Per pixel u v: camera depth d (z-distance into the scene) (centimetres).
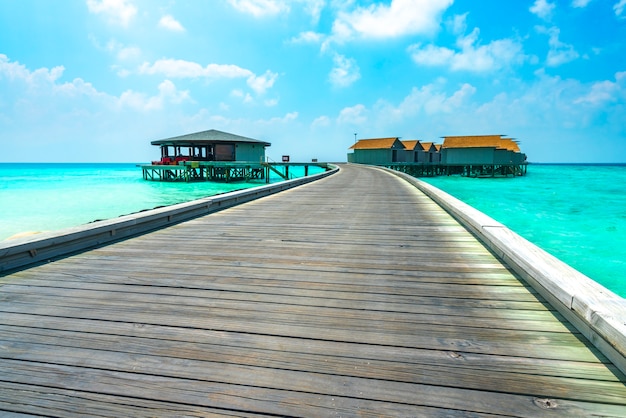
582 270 832
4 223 1518
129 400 158
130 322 231
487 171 5241
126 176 6147
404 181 1634
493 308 247
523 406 151
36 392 164
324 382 169
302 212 703
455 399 157
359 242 447
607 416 145
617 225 1459
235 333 216
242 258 376
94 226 430
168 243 442
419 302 259
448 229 529
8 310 249
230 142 3681
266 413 150
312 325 226
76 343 205
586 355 187
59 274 322
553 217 1695
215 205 731
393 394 160
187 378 173
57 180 4753
